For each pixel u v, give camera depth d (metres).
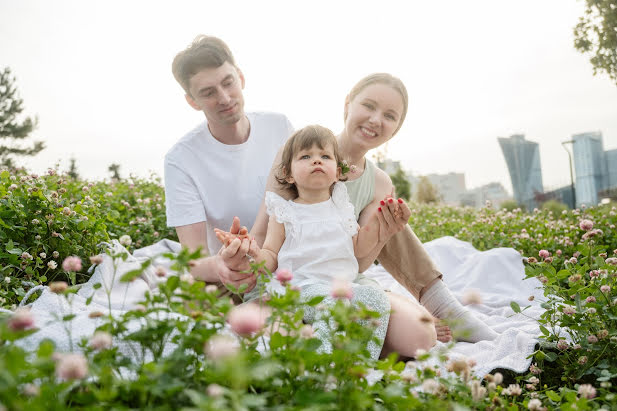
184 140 2.73
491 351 2.10
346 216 2.36
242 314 1.13
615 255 2.65
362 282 2.29
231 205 2.75
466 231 5.41
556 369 1.94
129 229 4.31
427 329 1.96
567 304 2.10
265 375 1.06
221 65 2.47
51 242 2.79
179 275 1.20
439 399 1.26
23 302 2.02
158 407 0.97
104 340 1.10
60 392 1.02
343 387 1.16
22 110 22.61
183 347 1.15
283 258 2.25
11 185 3.08
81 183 5.54
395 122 2.47
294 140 2.39
